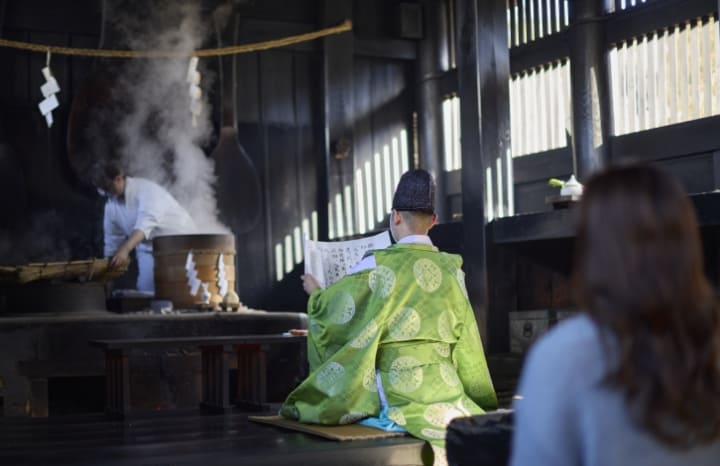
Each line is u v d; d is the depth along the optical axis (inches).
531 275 338.6
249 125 439.8
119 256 279.9
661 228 49.5
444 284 147.4
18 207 390.9
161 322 257.9
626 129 361.1
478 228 336.2
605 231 50.5
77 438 159.3
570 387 50.1
